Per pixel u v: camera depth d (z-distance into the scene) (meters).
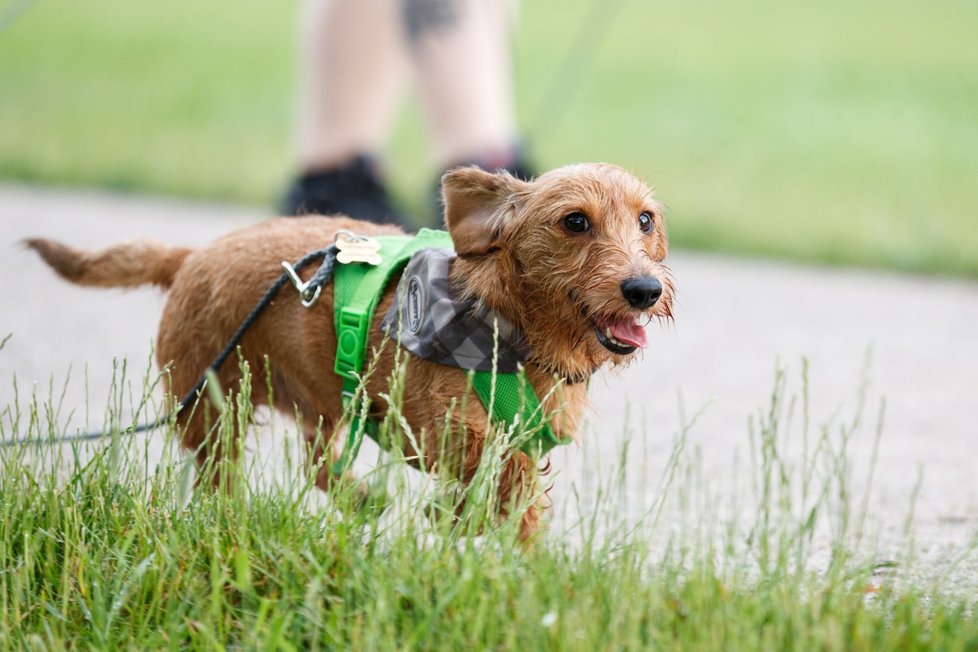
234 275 7.34
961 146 26.86
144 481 6.46
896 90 32.81
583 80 33.84
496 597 5.42
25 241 8.13
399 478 5.86
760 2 48.59
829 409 11.27
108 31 38.81
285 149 25.31
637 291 6.24
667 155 25.75
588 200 6.39
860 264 19.11
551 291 6.43
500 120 13.75
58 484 7.26
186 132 26.55
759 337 14.22
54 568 6.05
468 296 6.43
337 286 6.93
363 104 14.08
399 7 13.35
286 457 6.43
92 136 25.48
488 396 6.46
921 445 10.20
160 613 5.73
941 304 16.41
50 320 13.27
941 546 7.69
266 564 5.86
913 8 46.62
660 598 5.52
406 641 5.24
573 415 6.82
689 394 11.69
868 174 24.27
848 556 6.38
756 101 31.66
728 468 9.38
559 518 8.05
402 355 6.59
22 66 33.03
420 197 21.41
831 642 5.14
